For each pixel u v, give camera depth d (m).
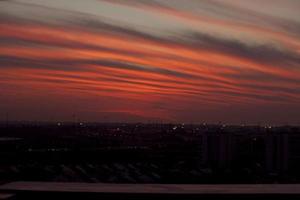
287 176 13.63
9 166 10.09
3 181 4.65
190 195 3.84
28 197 3.98
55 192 3.95
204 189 4.10
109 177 13.16
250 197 3.82
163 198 3.86
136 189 4.09
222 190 4.02
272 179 11.97
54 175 11.41
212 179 10.04
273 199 3.82
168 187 4.23
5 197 3.71
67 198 3.92
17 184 4.37
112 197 3.89
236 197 3.83
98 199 3.90
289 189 4.08
